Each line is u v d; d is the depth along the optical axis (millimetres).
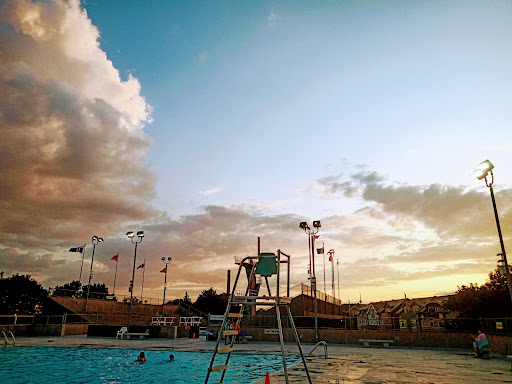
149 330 33812
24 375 14773
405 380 11734
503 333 20609
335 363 16516
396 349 24609
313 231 31406
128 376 14664
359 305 83125
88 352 22375
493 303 32500
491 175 16297
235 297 8180
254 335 31078
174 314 59000
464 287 37750
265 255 8633
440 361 17375
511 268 31906
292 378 12047
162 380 13758
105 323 46406
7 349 23234
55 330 34812
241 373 15094
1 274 68125
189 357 20516
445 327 28344
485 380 11820
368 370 14102
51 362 18453
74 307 48781
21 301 66188
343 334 28484
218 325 31359
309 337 29406
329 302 52312
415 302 72625
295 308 39250
